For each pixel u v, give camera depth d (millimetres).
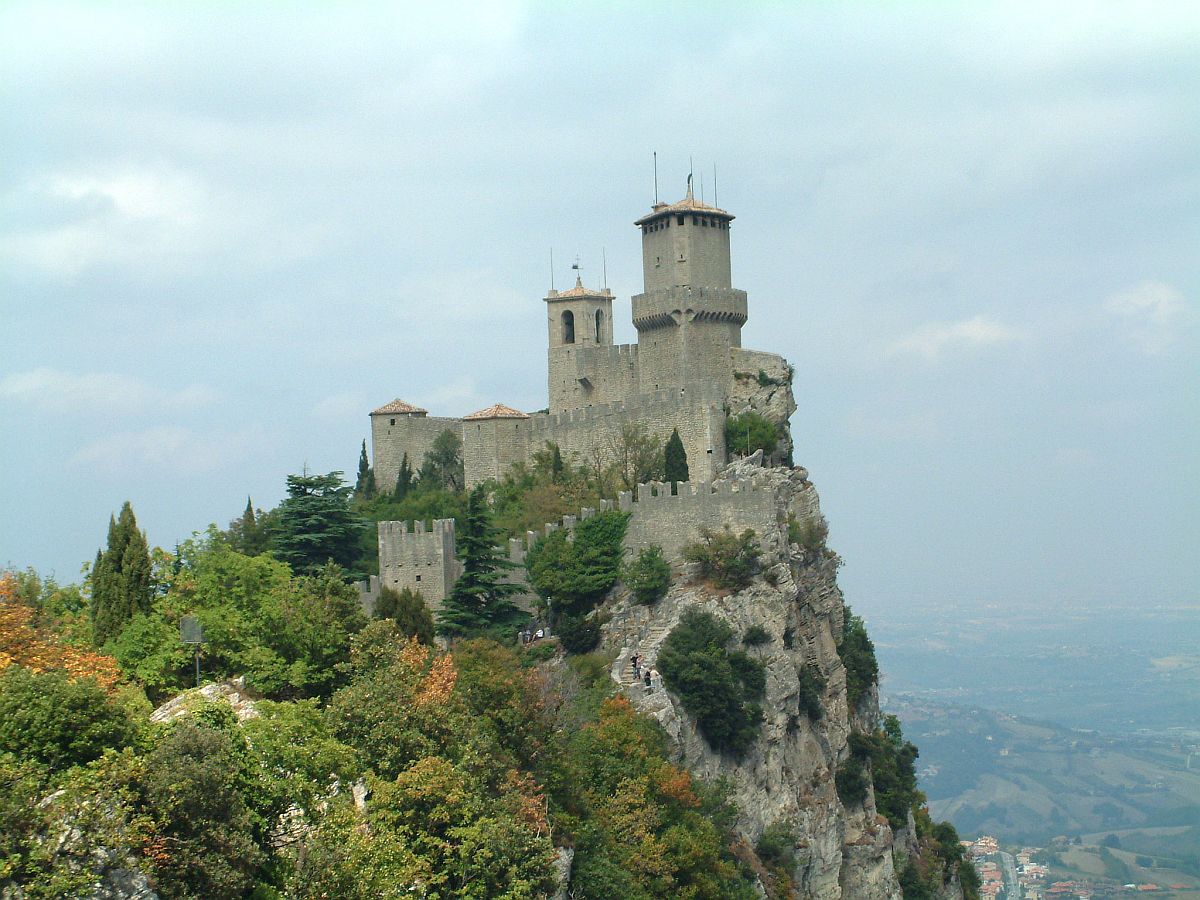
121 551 99188
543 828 79375
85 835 54500
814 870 124562
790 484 153125
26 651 77688
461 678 89625
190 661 90688
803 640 139375
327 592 95562
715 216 168375
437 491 164750
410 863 69375
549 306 179125
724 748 121312
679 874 97312
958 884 170750
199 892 57469
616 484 152750
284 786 66750
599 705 109500
